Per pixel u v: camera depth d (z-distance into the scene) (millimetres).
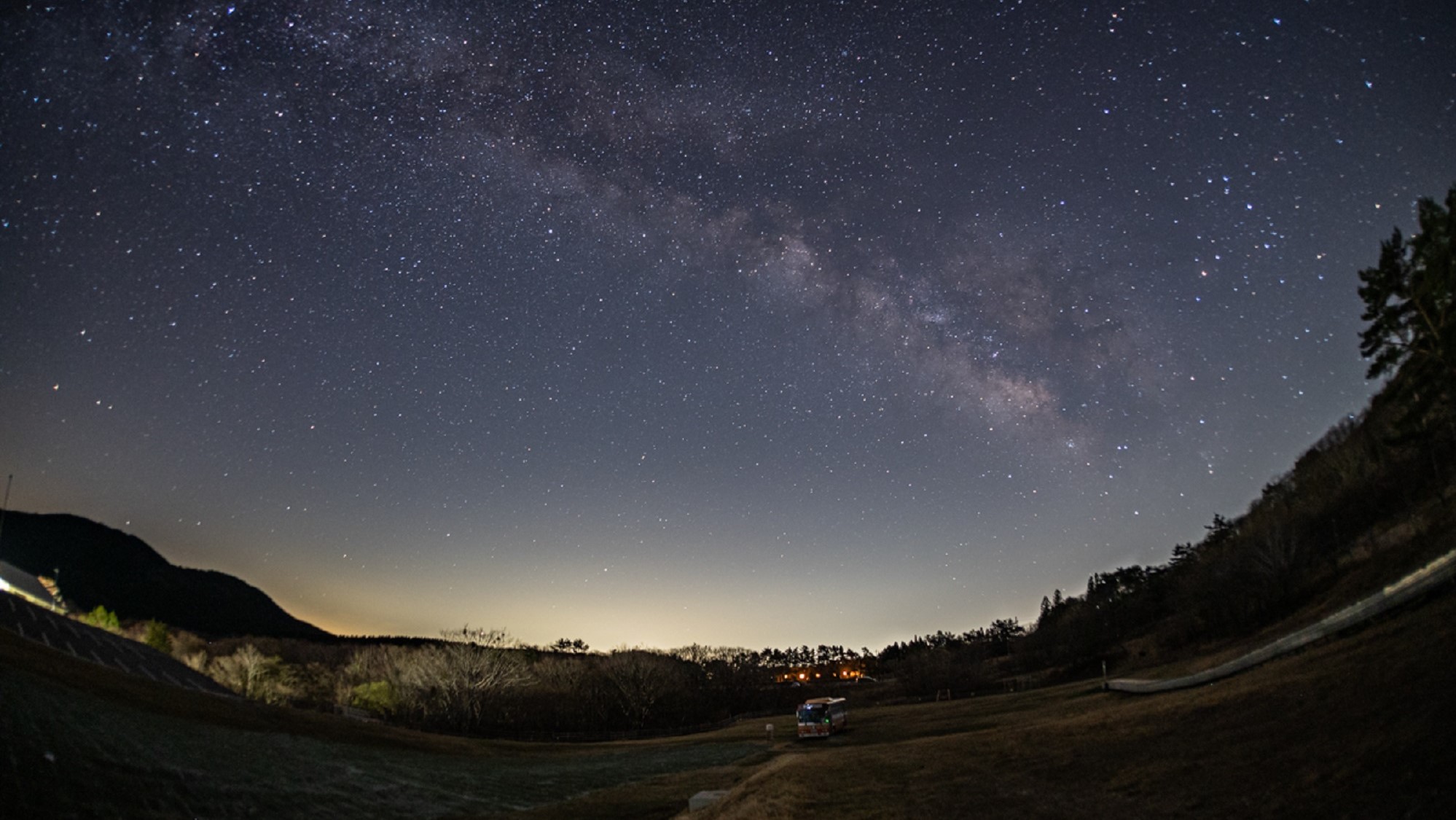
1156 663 79750
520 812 32062
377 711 99000
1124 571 145875
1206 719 24641
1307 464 110562
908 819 21875
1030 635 142875
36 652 41562
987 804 21938
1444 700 16328
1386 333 56125
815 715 56875
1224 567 85938
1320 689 22078
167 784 24219
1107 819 18016
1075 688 68375
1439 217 49406
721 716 114312
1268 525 87875
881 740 52438
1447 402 54312
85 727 27500
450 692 102625
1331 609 56531
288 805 26547
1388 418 81938
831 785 28344
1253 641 61969
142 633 108875
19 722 24438
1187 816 16609
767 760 46438
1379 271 55250
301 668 117062
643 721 110375
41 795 19578
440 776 40812
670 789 37344
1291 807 14914
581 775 44531
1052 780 23219
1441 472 67812
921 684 111312
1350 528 76438
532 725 107438
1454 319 48156
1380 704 18359
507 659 111438
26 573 107875
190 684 67562
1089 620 124312
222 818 23141
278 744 39250
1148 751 23250
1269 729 20734
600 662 122750
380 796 31953
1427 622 23312
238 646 125625
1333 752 16844
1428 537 54844
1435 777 13352
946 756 31125
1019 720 49000
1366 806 13555
